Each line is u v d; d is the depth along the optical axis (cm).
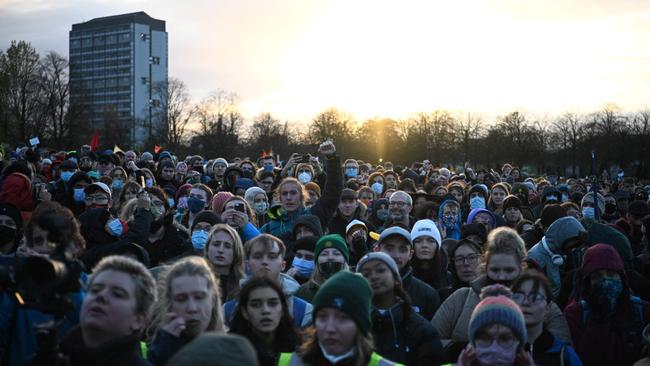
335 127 9975
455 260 773
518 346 509
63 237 512
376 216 1241
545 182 2148
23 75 7300
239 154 8462
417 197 1323
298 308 640
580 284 719
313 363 499
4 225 719
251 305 559
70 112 7600
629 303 696
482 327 507
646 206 1195
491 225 1056
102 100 19950
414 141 9712
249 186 1410
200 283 522
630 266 832
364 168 2406
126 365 429
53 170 1928
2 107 6862
